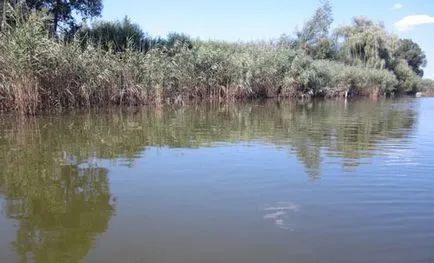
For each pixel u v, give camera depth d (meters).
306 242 4.17
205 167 7.20
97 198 5.51
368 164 7.55
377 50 50.25
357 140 10.48
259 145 9.48
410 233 4.40
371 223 4.67
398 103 31.08
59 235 4.33
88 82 18.09
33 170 6.96
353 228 4.52
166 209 5.08
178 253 3.93
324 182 6.30
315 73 33.50
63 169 7.05
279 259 3.82
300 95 32.56
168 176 6.59
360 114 19.02
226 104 24.16
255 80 28.91
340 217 4.84
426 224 4.65
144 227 4.52
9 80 14.76
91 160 7.73
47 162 7.56
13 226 4.58
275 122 14.47
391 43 54.41
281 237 4.29
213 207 5.16
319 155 8.38
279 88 31.17
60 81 16.56
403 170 7.08
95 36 27.50
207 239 4.23
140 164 7.42
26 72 14.86
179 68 23.47
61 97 16.94
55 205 5.24
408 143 10.06
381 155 8.42
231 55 27.14
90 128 12.05
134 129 12.01
